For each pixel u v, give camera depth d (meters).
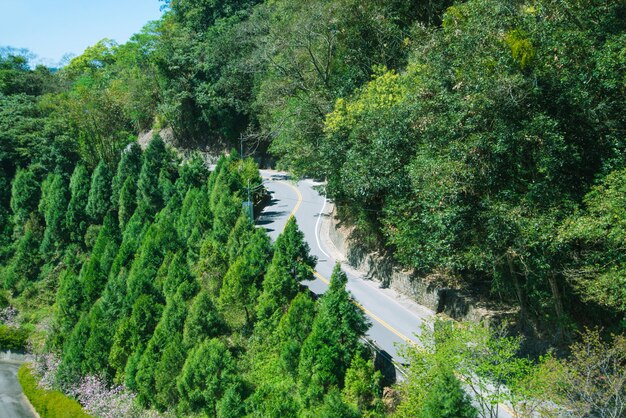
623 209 20.23
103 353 33.72
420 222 29.22
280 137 49.88
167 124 83.94
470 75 24.80
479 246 25.22
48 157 63.41
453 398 16.77
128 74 89.38
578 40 23.83
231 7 76.56
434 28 35.56
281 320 27.02
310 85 48.38
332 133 37.62
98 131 66.44
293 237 30.36
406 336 29.28
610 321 25.25
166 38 75.56
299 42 45.81
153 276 37.00
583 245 23.83
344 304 24.19
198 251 39.09
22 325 46.34
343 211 45.47
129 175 55.56
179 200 49.31
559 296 24.70
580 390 19.25
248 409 24.27
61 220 54.44
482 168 24.27
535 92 23.19
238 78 69.88
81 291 40.06
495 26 25.50
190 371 27.00
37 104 71.38
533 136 22.73
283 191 60.81
